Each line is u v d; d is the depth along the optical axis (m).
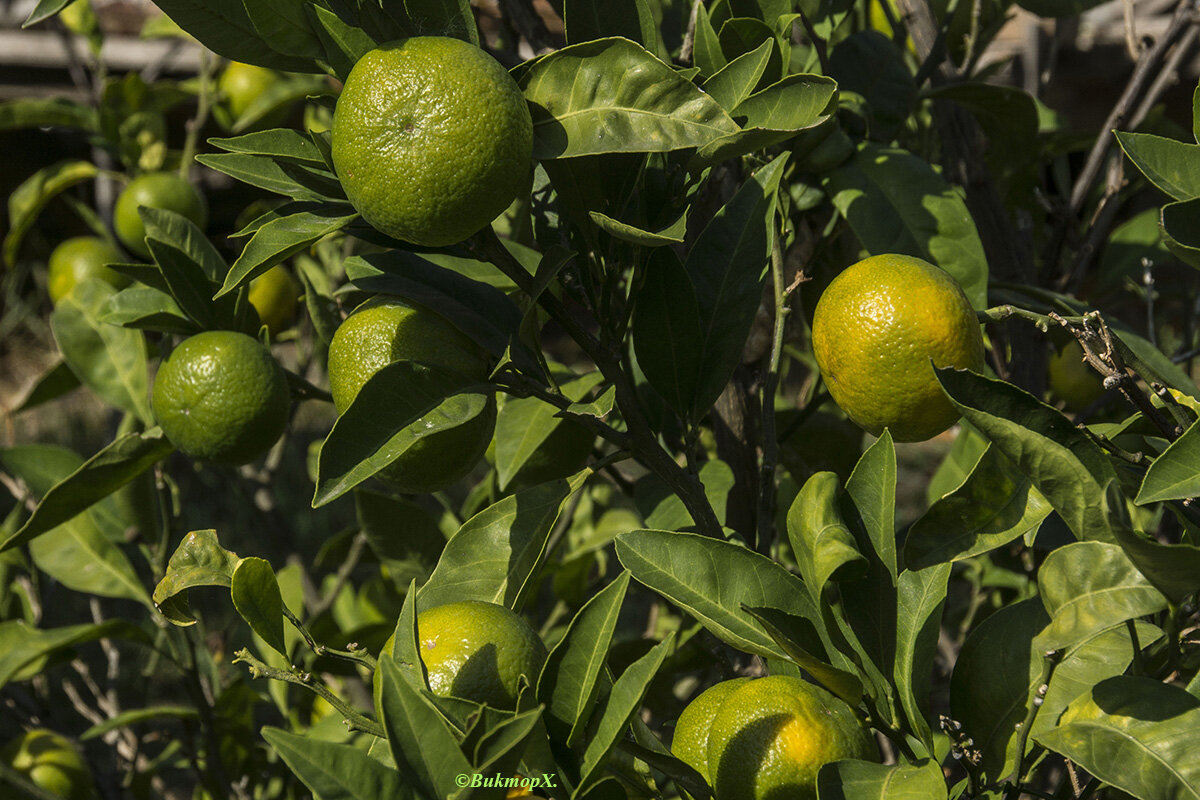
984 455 1.09
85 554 2.26
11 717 2.74
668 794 1.82
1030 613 1.18
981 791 1.15
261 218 1.22
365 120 1.01
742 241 1.45
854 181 1.60
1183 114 3.75
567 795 1.03
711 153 1.22
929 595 1.25
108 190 3.28
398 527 2.20
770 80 1.44
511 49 2.14
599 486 2.93
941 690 2.32
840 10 1.96
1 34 3.68
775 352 1.44
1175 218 1.06
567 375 1.80
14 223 2.93
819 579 1.02
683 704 2.54
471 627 1.07
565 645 1.04
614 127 1.11
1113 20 3.53
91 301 2.14
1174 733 0.96
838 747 1.07
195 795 2.66
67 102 2.89
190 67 3.76
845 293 1.16
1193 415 1.19
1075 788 1.15
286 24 1.08
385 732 0.91
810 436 2.19
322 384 2.52
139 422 2.15
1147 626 1.15
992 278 2.08
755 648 1.14
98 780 2.54
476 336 1.27
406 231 1.05
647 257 1.38
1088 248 2.06
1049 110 2.56
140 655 4.23
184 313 1.65
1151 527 2.22
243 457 1.56
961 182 2.12
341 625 2.88
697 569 1.18
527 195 1.37
